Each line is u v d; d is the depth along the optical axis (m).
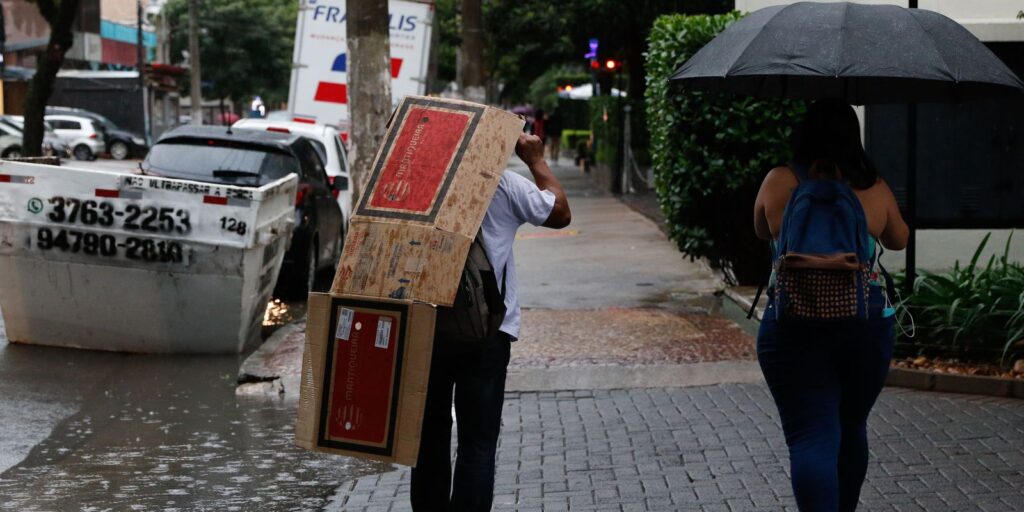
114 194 9.68
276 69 64.06
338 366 4.35
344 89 22.09
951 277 9.19
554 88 71.12
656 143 12.90
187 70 59.66
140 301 9.83
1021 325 8.35
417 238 4.34
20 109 52.88
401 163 4.52
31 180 9.73
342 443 4.35
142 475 6.54
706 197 12.26
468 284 4.37
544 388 8.40
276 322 11.92
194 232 9.66
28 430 7.52
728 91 5.95
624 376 8.60
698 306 11.91
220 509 5.90
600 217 23.02
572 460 6.59
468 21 29.59
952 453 6.49
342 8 21.97
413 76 22.94
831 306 4.47
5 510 5.84
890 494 5.79
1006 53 10.95
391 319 4.29
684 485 6.06
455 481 4.62
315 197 13.66
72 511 5.84
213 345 9.98
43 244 9.77
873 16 5.14
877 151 11.24
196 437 7.39
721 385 8.39
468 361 4.59
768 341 4.72
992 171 11.16
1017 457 6.39
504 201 4.56
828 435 4.65
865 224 4.58
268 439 7.36
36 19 56.56
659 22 12.70
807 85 5.94
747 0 11.90
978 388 7.89
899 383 8.12
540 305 12.14
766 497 5.82
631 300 12.42
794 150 4.90
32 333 10.05
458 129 4.55
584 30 31.06
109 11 69.19
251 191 9.69
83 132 46.44
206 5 62.12
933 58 4.95
